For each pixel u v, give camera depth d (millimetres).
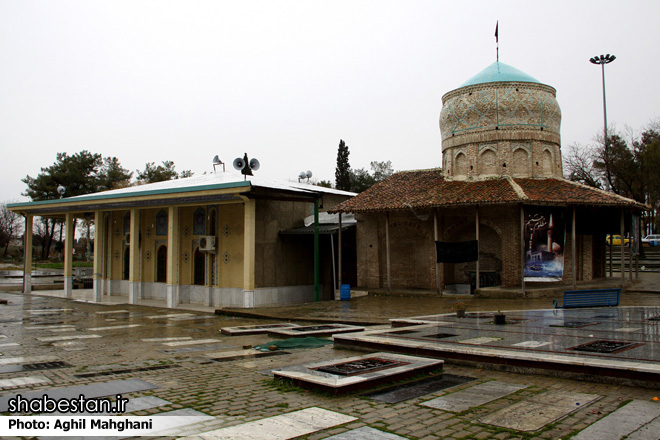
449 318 14000
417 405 6445
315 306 20984
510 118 24281
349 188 53969
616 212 22844
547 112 24484
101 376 8539
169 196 23172
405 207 22703
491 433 5406
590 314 14250
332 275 26266
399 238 25469
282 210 24453
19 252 86375
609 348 8797
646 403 6398
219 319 18891
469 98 25000
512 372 8242
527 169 24172
